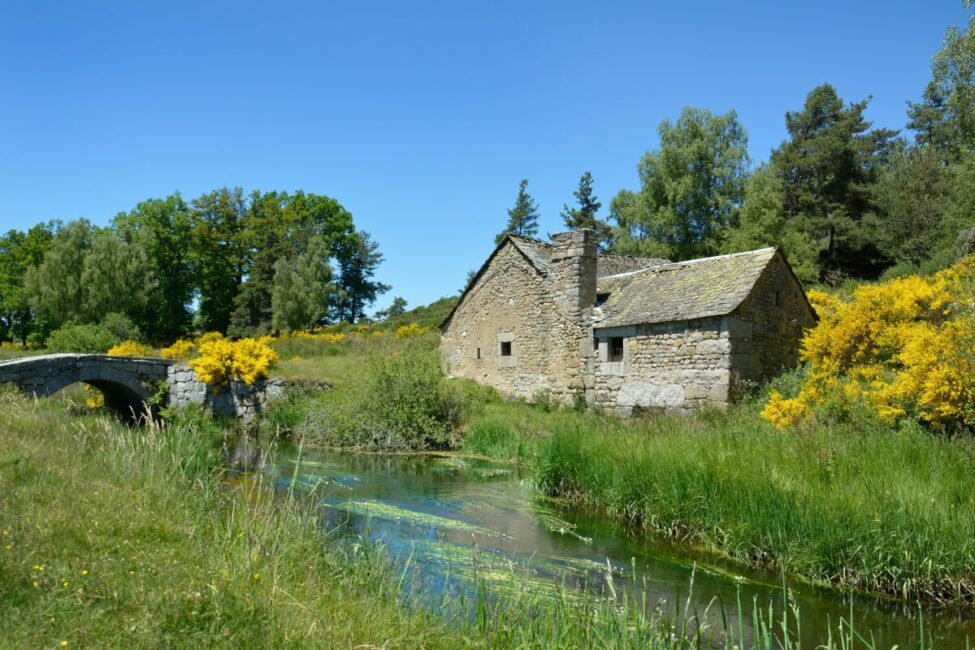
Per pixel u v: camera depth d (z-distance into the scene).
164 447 8.66
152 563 4.51
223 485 10.38
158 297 48.25
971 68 22.42
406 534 8.66
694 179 40.06
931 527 7.07
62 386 18.38
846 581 7.32
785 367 17.22
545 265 21.59
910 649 5.79
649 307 18.17
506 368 22.77
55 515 5.07
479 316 24.14
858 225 38.59
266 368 21.41
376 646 4.02
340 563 6.20
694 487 9.12
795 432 10.55
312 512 7.71
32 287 42.94
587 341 19.64
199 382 21.17
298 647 3.80
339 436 17.50
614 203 43.44
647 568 7.78
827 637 6.05
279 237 60.38
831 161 39.91
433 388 18.12
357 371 22.44
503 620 5.00
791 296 17.92
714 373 16.02
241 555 5.11
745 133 41.66
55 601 3.68
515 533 9.11
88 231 45.56
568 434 12.16
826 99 41.81
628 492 9.87
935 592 7.00
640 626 4.95
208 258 56.97
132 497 6.12
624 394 18.36
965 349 10.29
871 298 13.77
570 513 10.34
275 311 49.41
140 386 20.30
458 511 10.23
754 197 36.19
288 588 4.73
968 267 13.17
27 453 6.82
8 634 3.30
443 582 6.67
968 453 8.59
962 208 30.27
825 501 7.90
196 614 3.80
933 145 47.34
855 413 11.59
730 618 6.43
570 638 4.82
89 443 8.55
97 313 42.62
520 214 62.19
